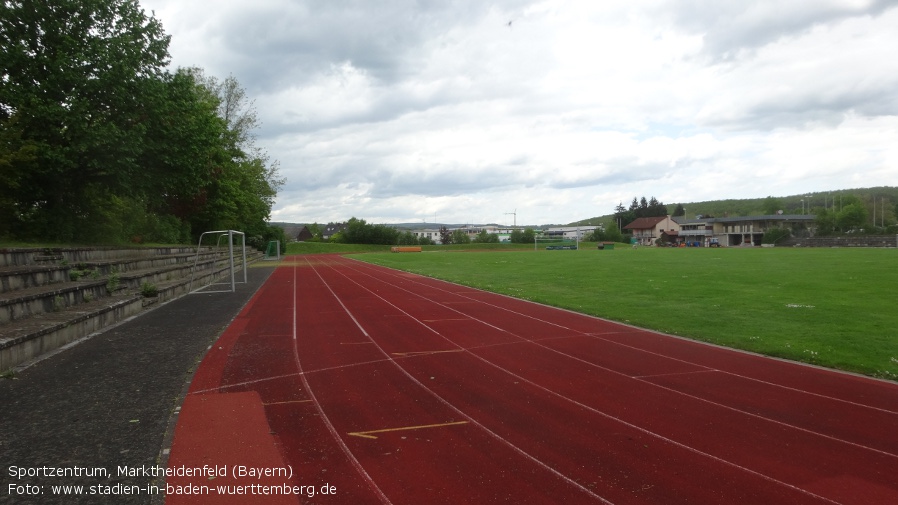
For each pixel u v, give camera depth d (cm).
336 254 7406
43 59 1814
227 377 818
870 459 530
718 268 3123
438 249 8862
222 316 1479
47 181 1977
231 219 4681
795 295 1794
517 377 825
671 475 491
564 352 1005
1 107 1833
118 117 1983
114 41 1914
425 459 519
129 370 855
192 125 2269
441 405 686
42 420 613
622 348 1041
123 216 2798
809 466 514
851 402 711
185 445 545
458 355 980
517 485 467
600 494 452
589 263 3931
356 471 491
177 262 2611
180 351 1005
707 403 702
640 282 2333
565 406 685
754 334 1155
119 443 546
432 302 1791
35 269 1284
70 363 898
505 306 1670
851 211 9644
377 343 1094
